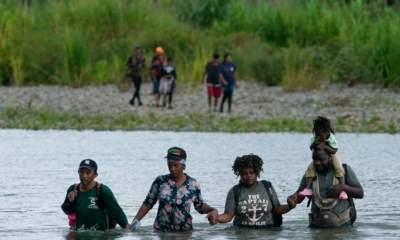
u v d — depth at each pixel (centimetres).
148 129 5556
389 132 5356
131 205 2897
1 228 2494
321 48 8362
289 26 9325
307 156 4216
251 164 2427
